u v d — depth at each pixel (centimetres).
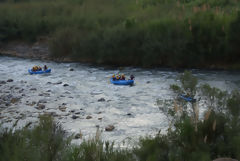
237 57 3662
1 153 708
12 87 2758
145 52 3978
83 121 1762
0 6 6950
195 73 3316
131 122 1727
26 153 668
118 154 802
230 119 927
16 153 661
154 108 1998
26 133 764
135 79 3102
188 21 3866
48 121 772
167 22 4103
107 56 4178
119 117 1834
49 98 2348
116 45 4100
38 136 714
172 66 3841
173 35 3869
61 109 2028
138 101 2203
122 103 2167
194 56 3738
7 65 4147
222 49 3656
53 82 3022
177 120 1023
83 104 2164
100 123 1723
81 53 4425
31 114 1898
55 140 732
